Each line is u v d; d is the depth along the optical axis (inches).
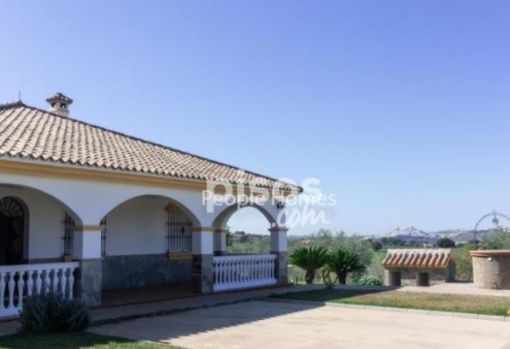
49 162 408.5
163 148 696.4
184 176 528.1
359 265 754.2
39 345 300.4
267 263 659.4
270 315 431.8
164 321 401.4
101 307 456.8
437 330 362.9
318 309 466.9
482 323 391.2
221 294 573.0
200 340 328.2
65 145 490.6
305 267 745.0
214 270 589.9
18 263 513.3
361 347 309.0
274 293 578.2
